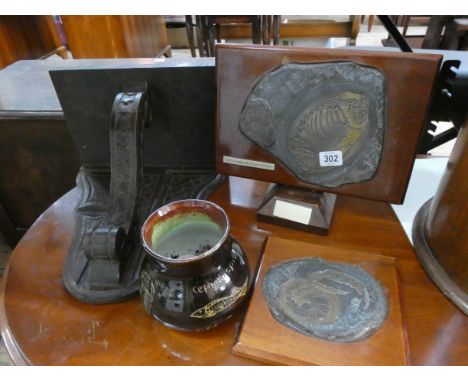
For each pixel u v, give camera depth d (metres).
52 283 0.49
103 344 0.42
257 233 0.55
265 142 0.49
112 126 0.49
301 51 0.44
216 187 0.63
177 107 0.58
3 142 0.87
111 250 0.45
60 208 0.62
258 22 1.70
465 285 0.43
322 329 0.40
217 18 1.70
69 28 1.32
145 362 0.40
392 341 0.39
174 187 0.62
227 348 0.41
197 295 0.37
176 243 0.43
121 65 0.56
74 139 0.64
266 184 0.64
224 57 0.47
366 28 2.70
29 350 0.42
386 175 0.46
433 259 0.47
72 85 0.57
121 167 0.49
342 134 0.45
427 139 0.74
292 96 0.46
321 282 0.45
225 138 0.51
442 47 1.36
